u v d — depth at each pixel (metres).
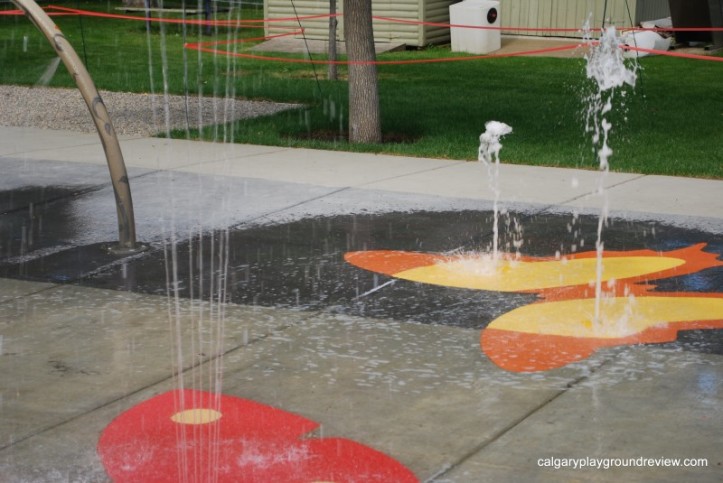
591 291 6.10
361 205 8.34
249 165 10.07
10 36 23.89
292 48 22.02
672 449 4.05
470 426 4.28
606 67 18.84
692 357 5.02
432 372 4.87
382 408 4.47
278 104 14.66
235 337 5.38
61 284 6.34
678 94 15.48
